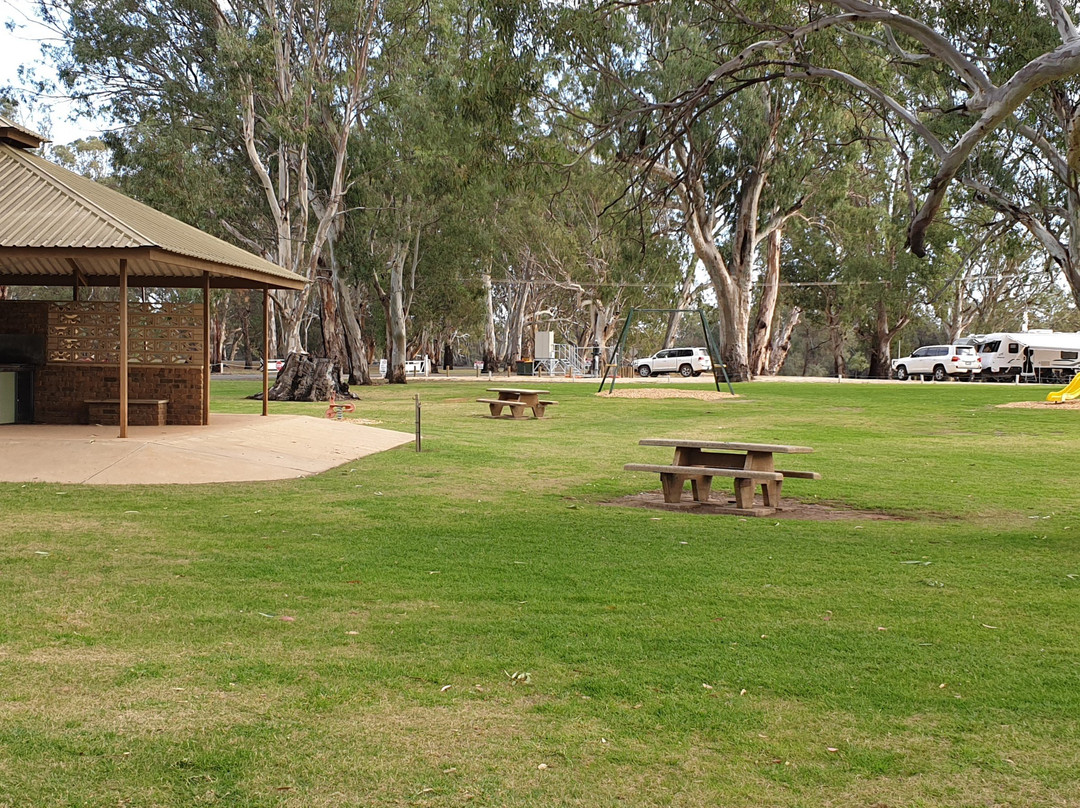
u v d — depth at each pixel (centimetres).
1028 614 681
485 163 1702
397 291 5194
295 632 622
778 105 4047
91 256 1389
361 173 4212
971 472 1556
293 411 2792
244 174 4294
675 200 4344
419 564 830
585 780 416
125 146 3872
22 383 1788
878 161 5141
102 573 778
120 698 498
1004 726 477
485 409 2978
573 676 543
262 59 3534
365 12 3747
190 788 401
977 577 796
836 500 1271
